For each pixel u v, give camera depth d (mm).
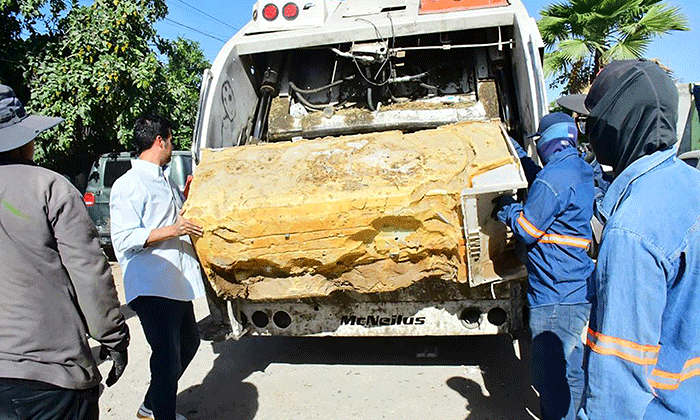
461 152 2912
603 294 1399
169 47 11758
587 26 12117
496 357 4082
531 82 3643
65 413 1959
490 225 2871
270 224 2861
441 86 4668
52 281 1940
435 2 4172
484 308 3314
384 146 3039
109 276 2023
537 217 2604
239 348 4531
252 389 3764
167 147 3129
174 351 2980
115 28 10047
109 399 3748
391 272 2994
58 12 10398
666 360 1419
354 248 2895
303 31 4266
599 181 4215
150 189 2980
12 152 1990
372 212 2787
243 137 4465
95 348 4809
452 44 4520
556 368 2705
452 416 3283
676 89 1479
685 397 1412
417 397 3527
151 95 10727
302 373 3982
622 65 1576
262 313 3527
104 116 10352
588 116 1608
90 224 1988
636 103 1461
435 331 3389
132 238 2816
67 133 9656
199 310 5789
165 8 11062
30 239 1886
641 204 1382
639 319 1331
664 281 1349
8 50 9969
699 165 4125
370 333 3455
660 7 11727
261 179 3004
